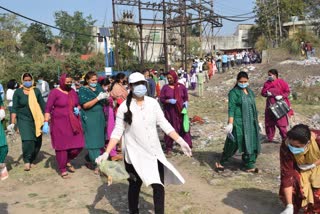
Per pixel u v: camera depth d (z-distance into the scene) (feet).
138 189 15.35
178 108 25.40
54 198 19.06
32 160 25.16
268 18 141.18
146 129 14.35
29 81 23.76
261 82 72.13
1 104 23.25
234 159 24.86
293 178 14.08
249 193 18.63
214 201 17.78
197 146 29.27
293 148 13.38
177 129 25.73
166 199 18.17
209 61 90.02
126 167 14.88
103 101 22.82
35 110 23.73
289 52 96.07
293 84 67.10
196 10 92.53
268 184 19.88
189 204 17.44
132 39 100.01
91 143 22.41
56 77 100.63
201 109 51.78
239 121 21.03
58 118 21.91
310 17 135.44
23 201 18.84
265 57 97.55
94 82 22.43
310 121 39.78
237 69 90.79
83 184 21.15
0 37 138.10
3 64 104.58
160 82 54.44
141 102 14.60
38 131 23.84
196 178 21.42
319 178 14.23
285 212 13.32
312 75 70.49
